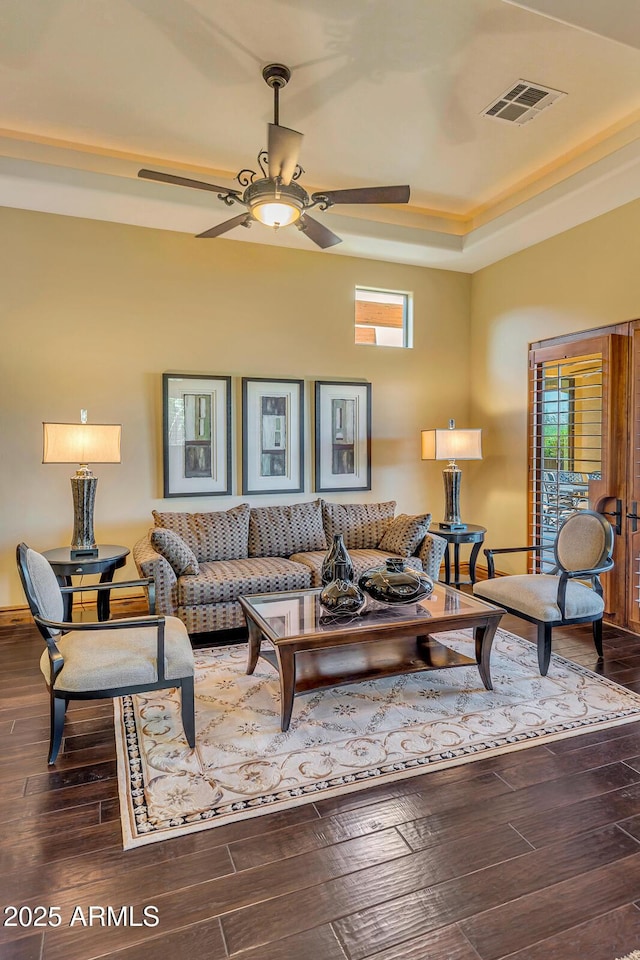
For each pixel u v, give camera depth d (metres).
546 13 2.04
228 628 3.67
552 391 4.57
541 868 1.69
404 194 2.75
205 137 3.56
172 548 3.65
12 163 3.54
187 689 2.32
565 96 3.13
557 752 2.33
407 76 2.93
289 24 2.55
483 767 2.22
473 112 3.27
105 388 4.32
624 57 2.80
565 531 3.62
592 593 3.31
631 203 3.89
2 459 4.07
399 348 5.33
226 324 4.67
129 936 1.46
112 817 1.92
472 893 1.60
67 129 3.47
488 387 5.40
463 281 5.60
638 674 3.12
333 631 2.55
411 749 2.34
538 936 1.46
